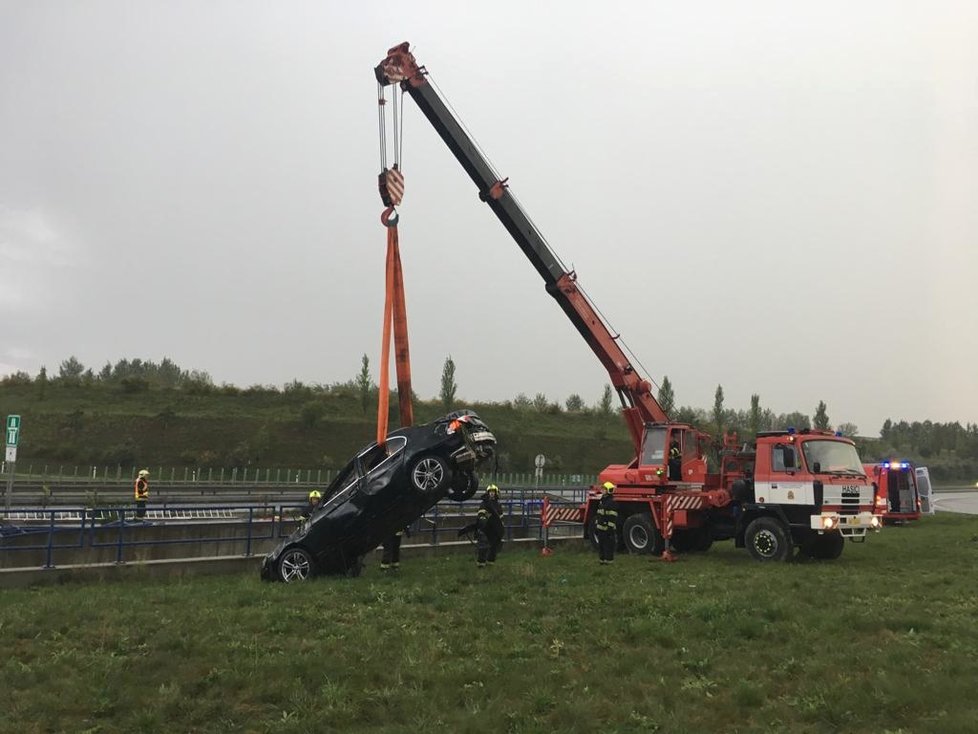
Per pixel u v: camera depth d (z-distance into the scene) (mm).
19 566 13945
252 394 75000
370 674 7004
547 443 72188
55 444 58562
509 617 9836
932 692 6449
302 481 53125
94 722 5887
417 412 71562
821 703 6258
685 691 6688
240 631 8719
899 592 12250
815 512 16891
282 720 5891
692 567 15922
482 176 19812
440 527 19906
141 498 23734
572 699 6387
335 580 13289
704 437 20297
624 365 21281
